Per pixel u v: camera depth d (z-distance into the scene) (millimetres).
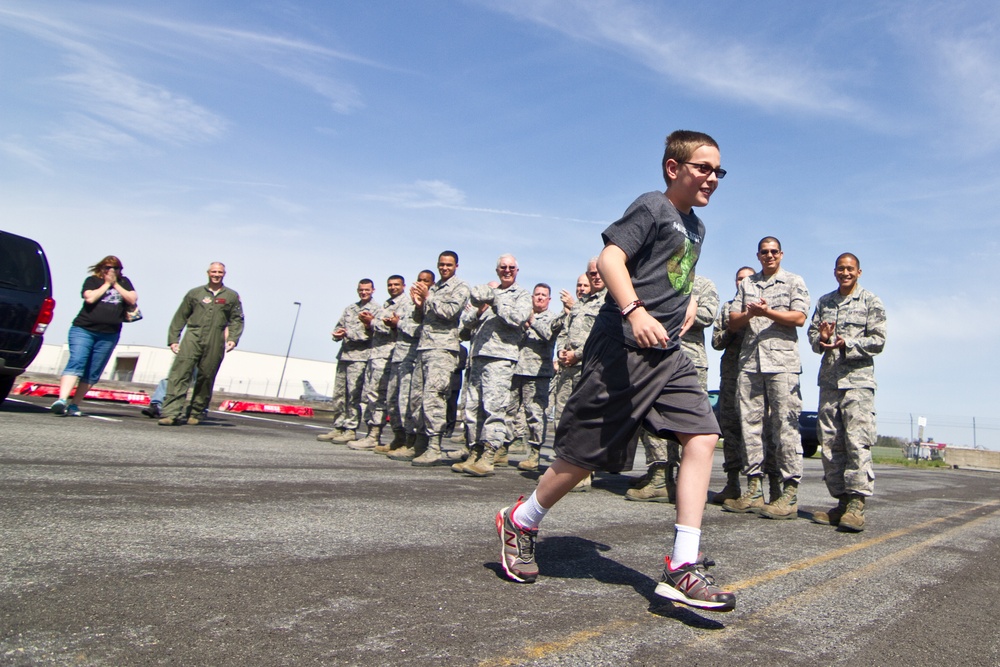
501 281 6125
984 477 14141
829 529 4449
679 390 2389
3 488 3285
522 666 1651
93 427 6613
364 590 2172
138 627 1704
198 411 8727
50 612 1749
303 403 19312
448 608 2064
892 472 12609
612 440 2350
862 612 2389
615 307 2428
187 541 2607
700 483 2305
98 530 2643
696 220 2609
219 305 8500
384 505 3867
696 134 2539
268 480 4441
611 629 1994
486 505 4195
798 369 4926
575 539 3365
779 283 5020
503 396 6012
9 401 8859
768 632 2090
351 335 8625
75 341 7625
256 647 1638
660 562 2961
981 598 2738
